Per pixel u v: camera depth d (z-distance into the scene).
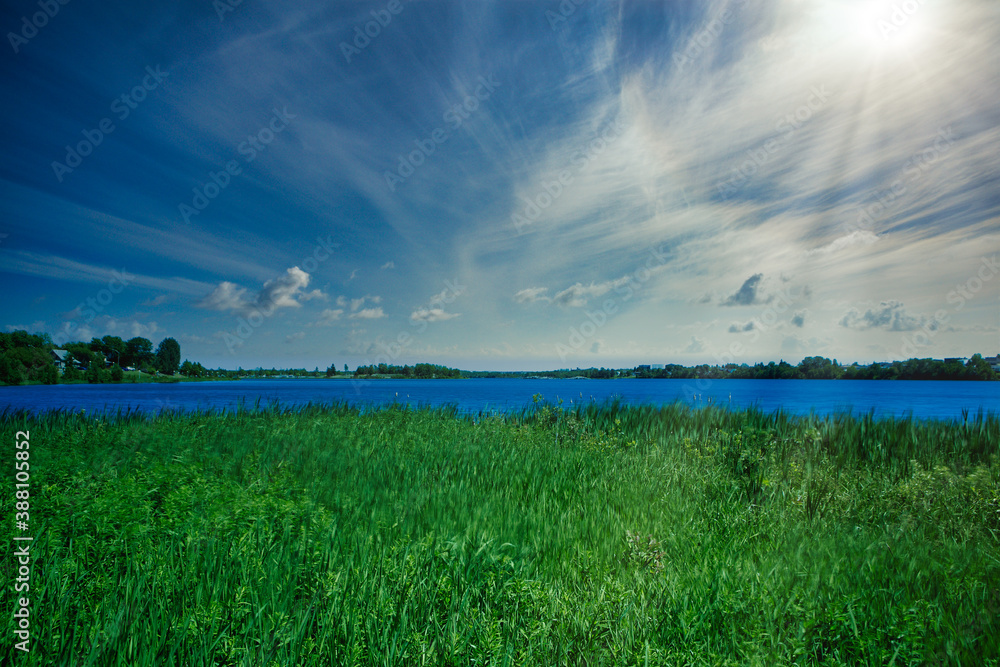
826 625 3.10
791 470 7.68
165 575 3.43
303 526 4.31
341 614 3.05
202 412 15.44
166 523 4.18
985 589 3.76
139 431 10.54
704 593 3.44
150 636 2.82
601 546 4.61
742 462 7.96
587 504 6.06
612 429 11.71
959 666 2.84
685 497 6.60
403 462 7.96
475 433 11.66
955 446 9.34
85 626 2.87
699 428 12.29
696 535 4.96
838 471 8.20
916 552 4.69
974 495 6.16
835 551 4.71
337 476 7.03
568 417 13.38
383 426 12.45
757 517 5.67
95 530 4.00
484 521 5.12
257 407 16.48
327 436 10.75
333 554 3.86
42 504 4.39
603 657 2.76
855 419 11.07
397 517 5.08
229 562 3.64
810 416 11.76
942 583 3.85
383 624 2.90
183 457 7.19
